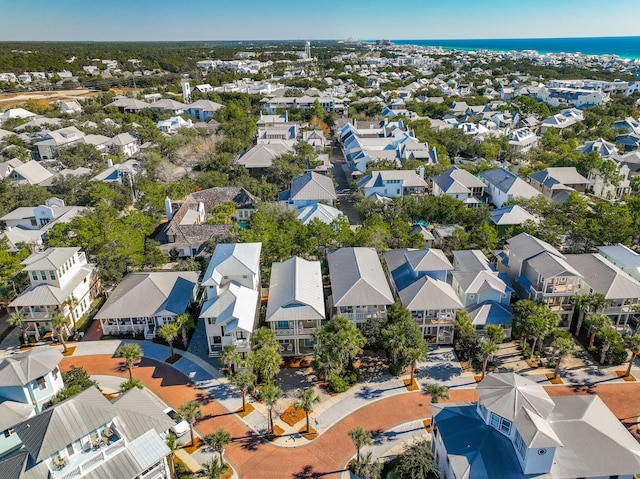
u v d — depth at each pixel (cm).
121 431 3822
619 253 7012
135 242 7338
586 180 10838
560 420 3881
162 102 19662
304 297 5762
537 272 6178
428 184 11600
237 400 5088
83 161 12444
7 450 4222
